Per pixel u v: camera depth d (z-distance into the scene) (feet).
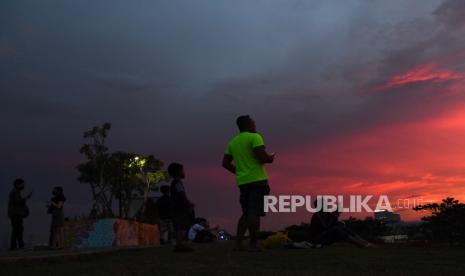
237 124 25.12
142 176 112.06
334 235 27.43
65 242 50.01
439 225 34.09
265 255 20.51
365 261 16.75
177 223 26.71
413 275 12.34
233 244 37.22
